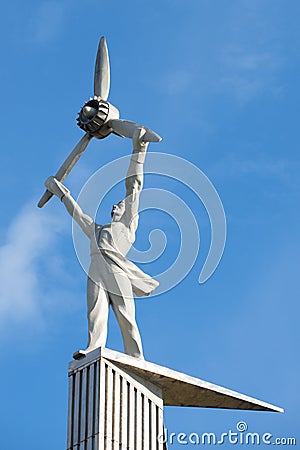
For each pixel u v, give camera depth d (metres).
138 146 46.44
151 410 43.72
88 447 41.72
